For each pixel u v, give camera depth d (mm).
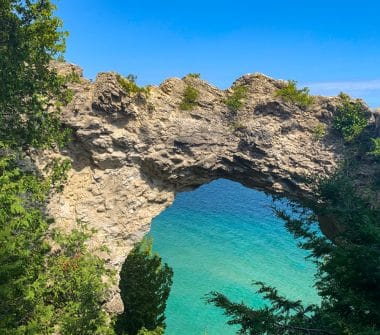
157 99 37750
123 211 35031
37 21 22219
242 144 39156
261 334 17031
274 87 41781
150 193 36938
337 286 17578
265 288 19953
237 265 65625
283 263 67000
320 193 23828
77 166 34250
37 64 23109
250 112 40250
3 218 14844
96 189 34219
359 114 40375
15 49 21438
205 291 56312
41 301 17062
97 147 33938
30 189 22828
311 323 17672
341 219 21625
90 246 32156
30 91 22609
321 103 41875
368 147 40469
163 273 34344
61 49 23578
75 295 19953
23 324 16984
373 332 14414
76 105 33250
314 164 39844
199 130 37938
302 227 21859
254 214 95688
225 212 96688
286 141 40469
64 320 18109
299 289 57656
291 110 41094
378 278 16453
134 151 35562
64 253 24078
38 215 19391
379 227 17766
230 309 18094
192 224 86125
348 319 16234
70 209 32781
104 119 34156
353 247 17609
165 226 84125
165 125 36812
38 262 18406
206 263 65812
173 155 36812
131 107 34969
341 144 40875
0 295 14617
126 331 31188
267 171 39375
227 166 39719
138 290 32844
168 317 49062
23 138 23266
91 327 18891
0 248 14680
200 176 39594
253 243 75938
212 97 40406
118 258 33344
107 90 33688
